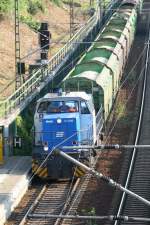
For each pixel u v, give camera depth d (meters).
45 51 97.69
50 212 56.94
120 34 122.19
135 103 104.56
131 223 53.94
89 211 56.47
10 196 57.66
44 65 98.62
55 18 178.25
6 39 135.00
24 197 61.66
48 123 65.31
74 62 126.62
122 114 94.81
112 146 39.53
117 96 105.31
